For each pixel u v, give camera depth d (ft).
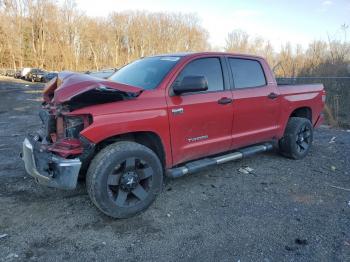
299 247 10.52
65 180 11.04
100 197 11.36
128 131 11.85
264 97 16.81
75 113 11.03
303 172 17.33
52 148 11.32
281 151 19.56
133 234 11.23
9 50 196.24
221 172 17.11
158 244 10.66
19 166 17.84
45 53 200.75
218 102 14.58
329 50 46.52
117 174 11.78
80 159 11.32
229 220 12.18
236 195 14.34
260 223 11.98
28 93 73.00
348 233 11.35
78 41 207.00
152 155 12.48
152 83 13.33
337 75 43.57
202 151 14.55
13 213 12.53
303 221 12.14
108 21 215.31
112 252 10.23
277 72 50.55
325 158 19.93
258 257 10.00
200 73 14.39
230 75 15.56
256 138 16.94
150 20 217.15
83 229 11.50
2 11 196.34
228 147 15.70
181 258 9.96
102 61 210.18
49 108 12.68
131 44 218.79
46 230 11.39
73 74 12.30
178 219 12.24
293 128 18.74
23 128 29.81
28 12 200.44
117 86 11.59
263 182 15.84
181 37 223.51
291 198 14.12
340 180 16.30
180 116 13.28
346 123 31.63
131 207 12.09
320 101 20.84
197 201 13.71
